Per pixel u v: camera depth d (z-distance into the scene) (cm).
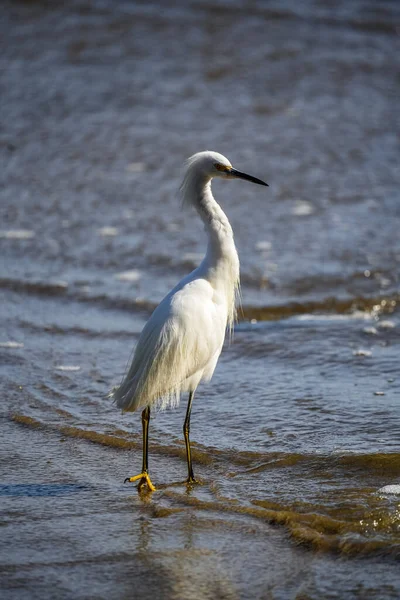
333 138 2334
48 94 2664
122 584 630
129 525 725
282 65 2919
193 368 795
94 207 1897
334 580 631
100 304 1407
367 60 2992
